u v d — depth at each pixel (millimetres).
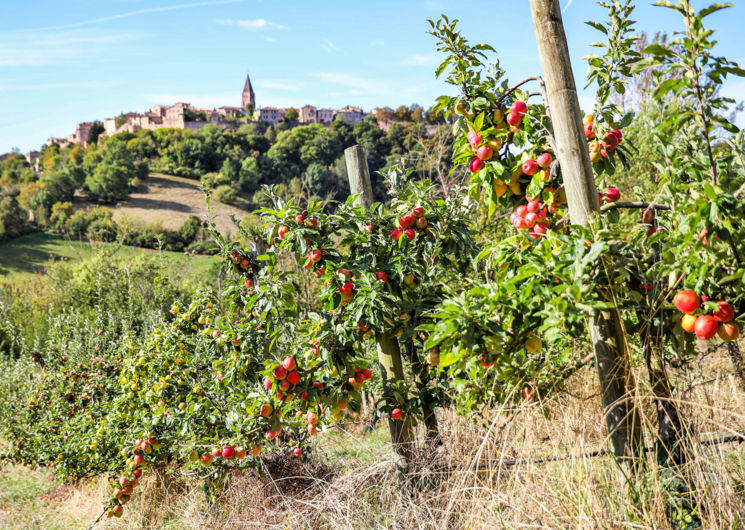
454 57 2725
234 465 4020
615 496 1875
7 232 49344
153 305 9805
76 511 5074
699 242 1626
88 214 54250
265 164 73062
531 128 2424
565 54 2062
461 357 1997
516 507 1971
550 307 1784
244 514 3678
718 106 1600
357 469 3459
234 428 3783
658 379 2037
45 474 6531
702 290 1783
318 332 3201
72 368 6488
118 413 5027
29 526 4832
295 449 4020
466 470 2348
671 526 1796
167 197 63750
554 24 2055
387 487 3070
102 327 7707
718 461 1848
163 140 83750
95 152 81062
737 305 1769
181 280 16141
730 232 1592
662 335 2012
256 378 3873
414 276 3379
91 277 16516
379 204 3557
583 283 1891
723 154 2025
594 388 2445
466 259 3645
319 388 3137
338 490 3195
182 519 4098
